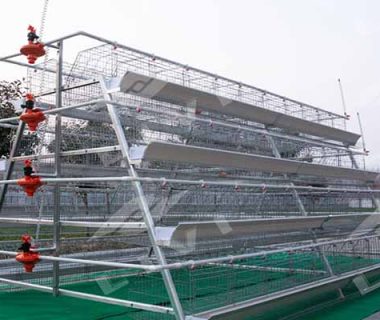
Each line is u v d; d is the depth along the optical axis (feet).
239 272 19.72
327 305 18.74
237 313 13.73
